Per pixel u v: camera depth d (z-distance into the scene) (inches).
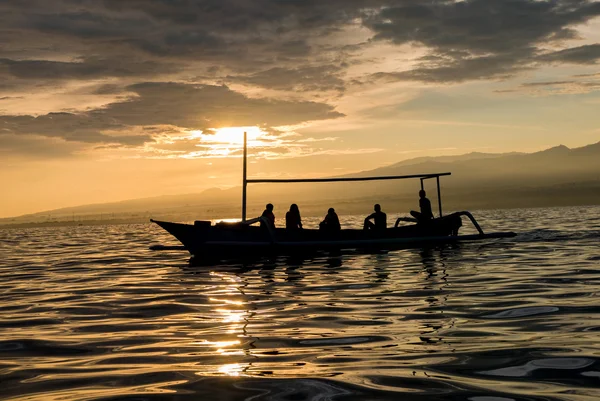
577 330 273.0
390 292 422.3
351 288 452.1
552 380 197.5
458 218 861.2
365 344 260.7
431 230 837.2
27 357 256.7
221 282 519.2
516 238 896.3
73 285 541.3
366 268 586.6
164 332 306.0
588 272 487.8
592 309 324.5
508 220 1877.5
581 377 199.5
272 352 250.1
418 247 792.3
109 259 835.4
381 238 801.6
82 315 372.5
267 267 633.6
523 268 534.6
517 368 213.0
